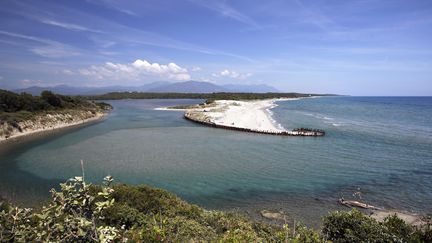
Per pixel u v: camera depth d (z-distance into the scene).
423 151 44.03
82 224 5.21
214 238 13.20
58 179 28.98
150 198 17.19
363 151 44.00
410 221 20.22
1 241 5.23
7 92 70.69
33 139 53.06
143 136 55.41
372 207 22.94
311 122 81.38
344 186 28.08
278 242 10.41
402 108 148.88
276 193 26.02
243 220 17.27
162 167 33.50
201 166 34.19
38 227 5.46
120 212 14.12
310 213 21.77
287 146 47.50
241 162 36.44
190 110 119.25
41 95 83.56
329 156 40.56
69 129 66.31
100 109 114.88
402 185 28.34
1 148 45.41
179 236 12.31
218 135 57.81
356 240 12.65
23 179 28.98
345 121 84.62
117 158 37.50
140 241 7.66
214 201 24.09
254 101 192.12
